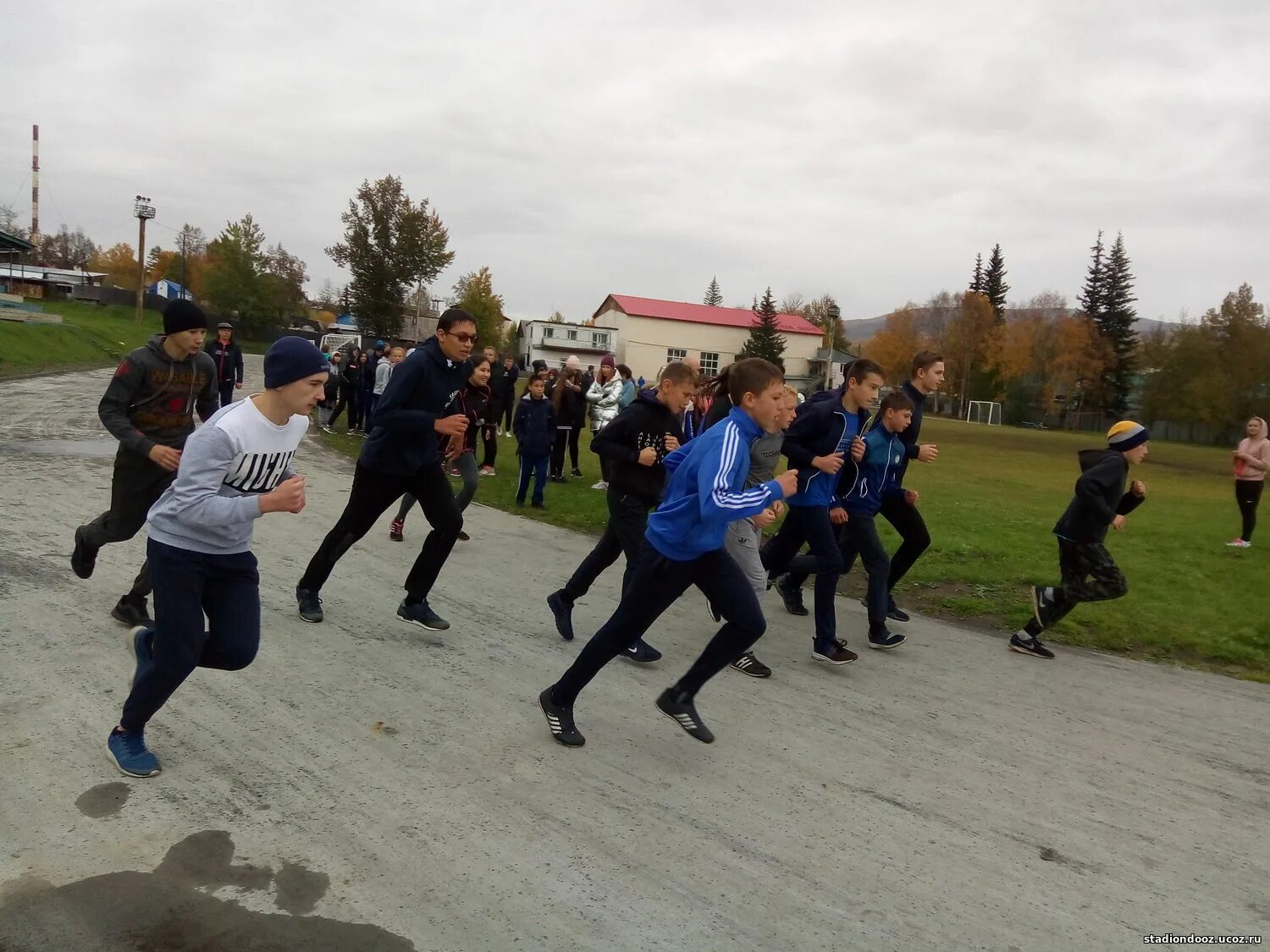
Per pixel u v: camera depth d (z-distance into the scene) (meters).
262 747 3.55
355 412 17.06
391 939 2.48
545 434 10.40
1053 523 12.20
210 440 3.03
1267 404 55.91
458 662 4.79
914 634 6.28
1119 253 69.00
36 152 72.75
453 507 5.06
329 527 7.90
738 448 3.60
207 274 68.94
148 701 3.19
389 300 57.91
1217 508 16.53
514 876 2.84
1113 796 3.84
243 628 3.30
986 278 89.19
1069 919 2.88
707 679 3.91
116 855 2.74
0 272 59.28
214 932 2.44
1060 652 6.10
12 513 7.00
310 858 2.82
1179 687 5.50
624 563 7.79
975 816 3.55
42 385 20.06
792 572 5.99
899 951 2.63
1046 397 69.00
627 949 2.53
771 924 2.71
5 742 3.37
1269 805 3.88
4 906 2.46
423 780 3.42
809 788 3.67
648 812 3.33
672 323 73.56
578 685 3.82
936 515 12.21
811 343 78.25
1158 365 61.16
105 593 5.23
